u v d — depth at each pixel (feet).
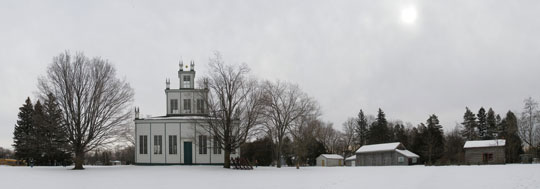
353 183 98.17
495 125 424.46
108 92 176.14
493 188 82.28
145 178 118.42
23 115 246.06
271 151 297.12
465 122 444.14
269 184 97.30
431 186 89.20
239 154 207.82
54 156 235.20
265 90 195.00
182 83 231.50
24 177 120.06
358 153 313.32
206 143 206.18
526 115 278.87
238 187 89.92
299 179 113.50
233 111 184.03
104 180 111.04
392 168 186.50
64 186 93.56
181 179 114.83
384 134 418.72
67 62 168.55
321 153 362.12
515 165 187.01
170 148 205.87
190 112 224.53
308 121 231.91
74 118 166.81
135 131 207.10
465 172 136.56
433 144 329.52
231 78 182.29
